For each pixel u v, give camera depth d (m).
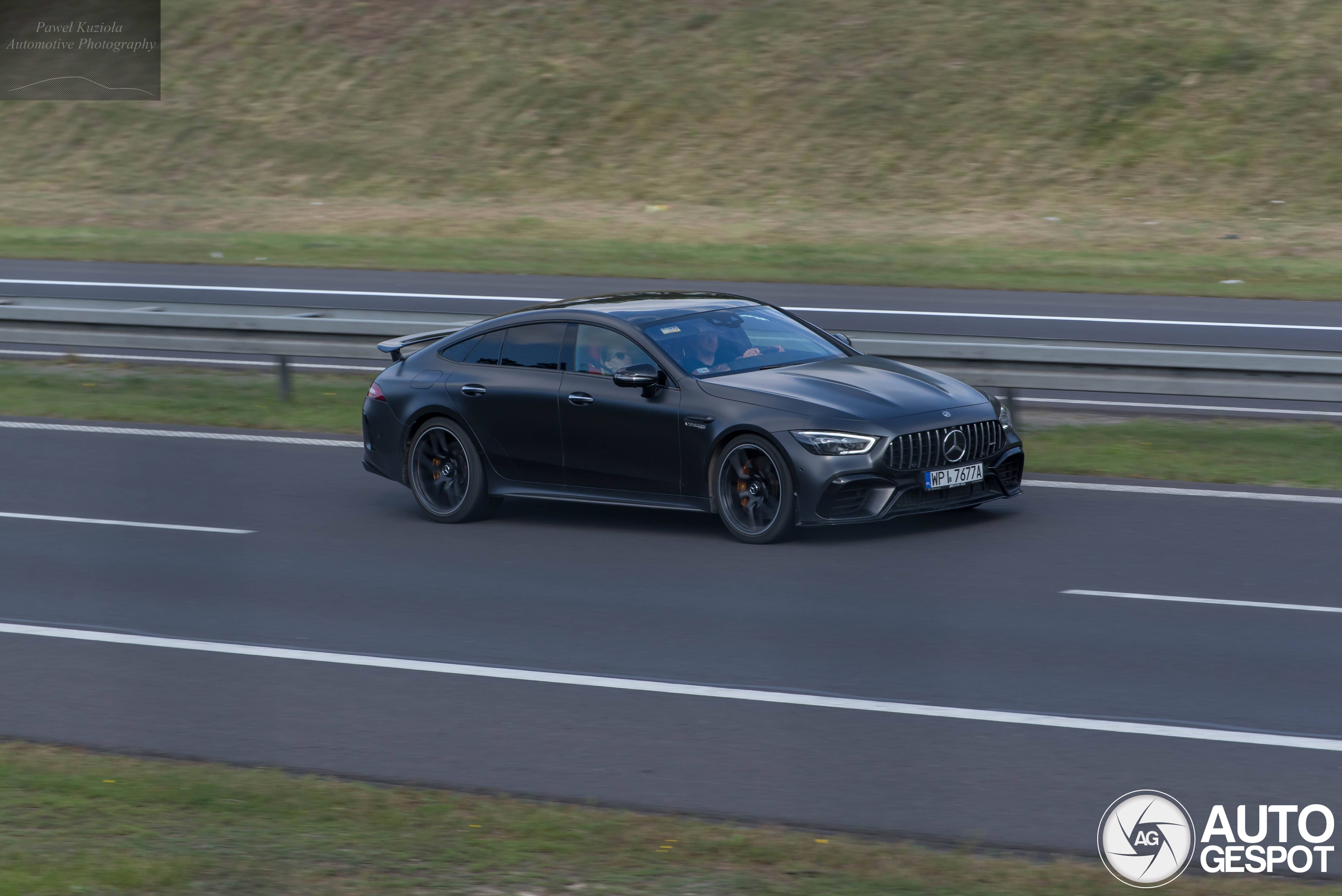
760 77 86.00
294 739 14.70
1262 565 20.44
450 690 16.08
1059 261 57.62
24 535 23.67
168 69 98.25
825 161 77.88
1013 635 17.53
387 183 82.75
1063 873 11.16
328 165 85.62
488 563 21.66
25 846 11.78
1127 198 70.06
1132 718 14.73
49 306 41.16
